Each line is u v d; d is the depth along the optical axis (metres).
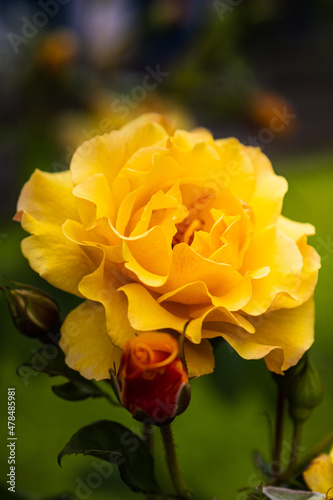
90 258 0.36
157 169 0.36
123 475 0.37
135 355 0.33
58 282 0.36
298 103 1.39
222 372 0.49
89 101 0.68
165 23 0.75
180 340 0.34
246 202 0.38
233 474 0.72
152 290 0.36
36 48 0.68
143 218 0.35
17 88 0.68
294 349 0.37
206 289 0.35
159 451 0.45
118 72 0.75
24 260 0.54
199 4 0.75
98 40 0.75
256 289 0.36
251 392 0.49
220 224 0.36
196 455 0.74
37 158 0.67
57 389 0.39
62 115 0.69
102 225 0.35
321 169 1.12
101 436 0.37
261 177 0.38
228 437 0.77
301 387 0.40
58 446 0.74
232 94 0.72
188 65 0.72
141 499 0.51
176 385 0.33
